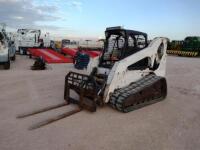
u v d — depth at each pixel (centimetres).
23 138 412
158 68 714
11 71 1193
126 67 594
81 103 570
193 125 502
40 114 536
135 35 630
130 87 604
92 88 555
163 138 430
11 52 1620
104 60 651
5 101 637
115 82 577
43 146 385
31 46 2400
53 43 2770
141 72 655
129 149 385
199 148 396
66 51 2050
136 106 596
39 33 2470
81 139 414
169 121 521
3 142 395
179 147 397
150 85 619
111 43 649
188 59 2545
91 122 495
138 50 648
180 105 654
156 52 686
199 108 632
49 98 675
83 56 1384
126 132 451
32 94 720
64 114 526
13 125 467
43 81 940
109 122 498
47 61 1561
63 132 441
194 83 1018
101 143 402
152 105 642
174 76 1216
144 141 415
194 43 3114
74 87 593
